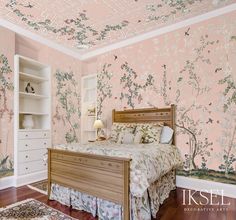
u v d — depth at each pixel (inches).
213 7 116.9
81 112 192.1
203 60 123.1
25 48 154.9
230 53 114.1
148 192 86.3
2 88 125.3
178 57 133.0
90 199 90.4
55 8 114.9
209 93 119.7
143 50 149.6
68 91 179.9
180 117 129.5
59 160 103.7
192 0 109.3
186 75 129.1
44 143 150.6
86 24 133.5
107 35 150.4
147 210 83.2
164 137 127.9
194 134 123.6
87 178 90.4
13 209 92.9
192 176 122.8
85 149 95.3
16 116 131.2
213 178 115.6
